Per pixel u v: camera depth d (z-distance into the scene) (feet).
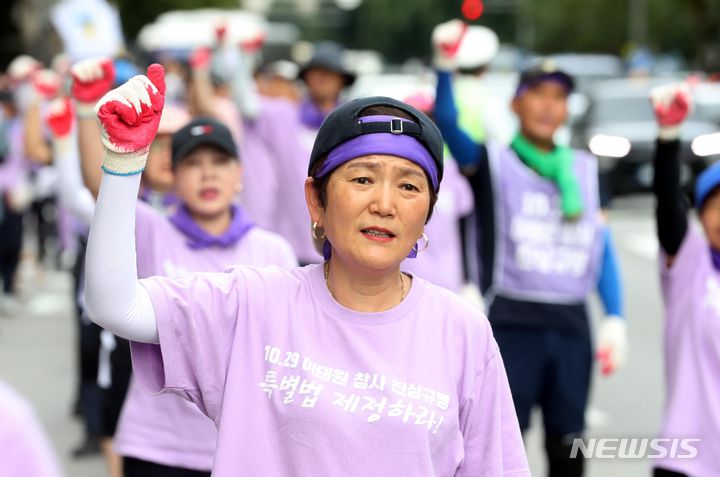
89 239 16.79
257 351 17.40
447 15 560.61
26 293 85.66
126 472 28.17
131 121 16.38
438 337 17.65
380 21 573.33
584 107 148.15
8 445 11.43
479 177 34.06
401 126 17.22
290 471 17.04
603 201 35.12
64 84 44.14
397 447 16.92
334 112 17.53
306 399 17.01
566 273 33.60
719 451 27.37
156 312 17.24
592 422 46.55
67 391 55.21
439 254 40.78
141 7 221.46
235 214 29.09
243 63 51.67
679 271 28.73
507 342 33.32
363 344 17.28
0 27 200.75
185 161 28.58
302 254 48.52
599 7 321.93
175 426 27.55
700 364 28.04
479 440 17.95
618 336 34.32
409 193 17.35
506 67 225.76
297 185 48.65
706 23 232.94
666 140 28.71
